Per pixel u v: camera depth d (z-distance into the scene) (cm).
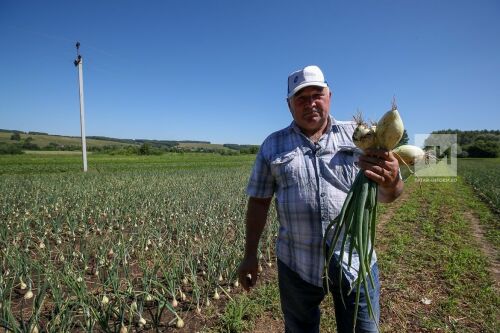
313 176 201
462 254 583
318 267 202
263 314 378
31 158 4475
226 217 786
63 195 1021
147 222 709
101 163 3684
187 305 391
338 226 172
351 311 198
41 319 348
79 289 331
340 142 205
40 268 393
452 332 352
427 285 464
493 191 1379
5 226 600
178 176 1912
